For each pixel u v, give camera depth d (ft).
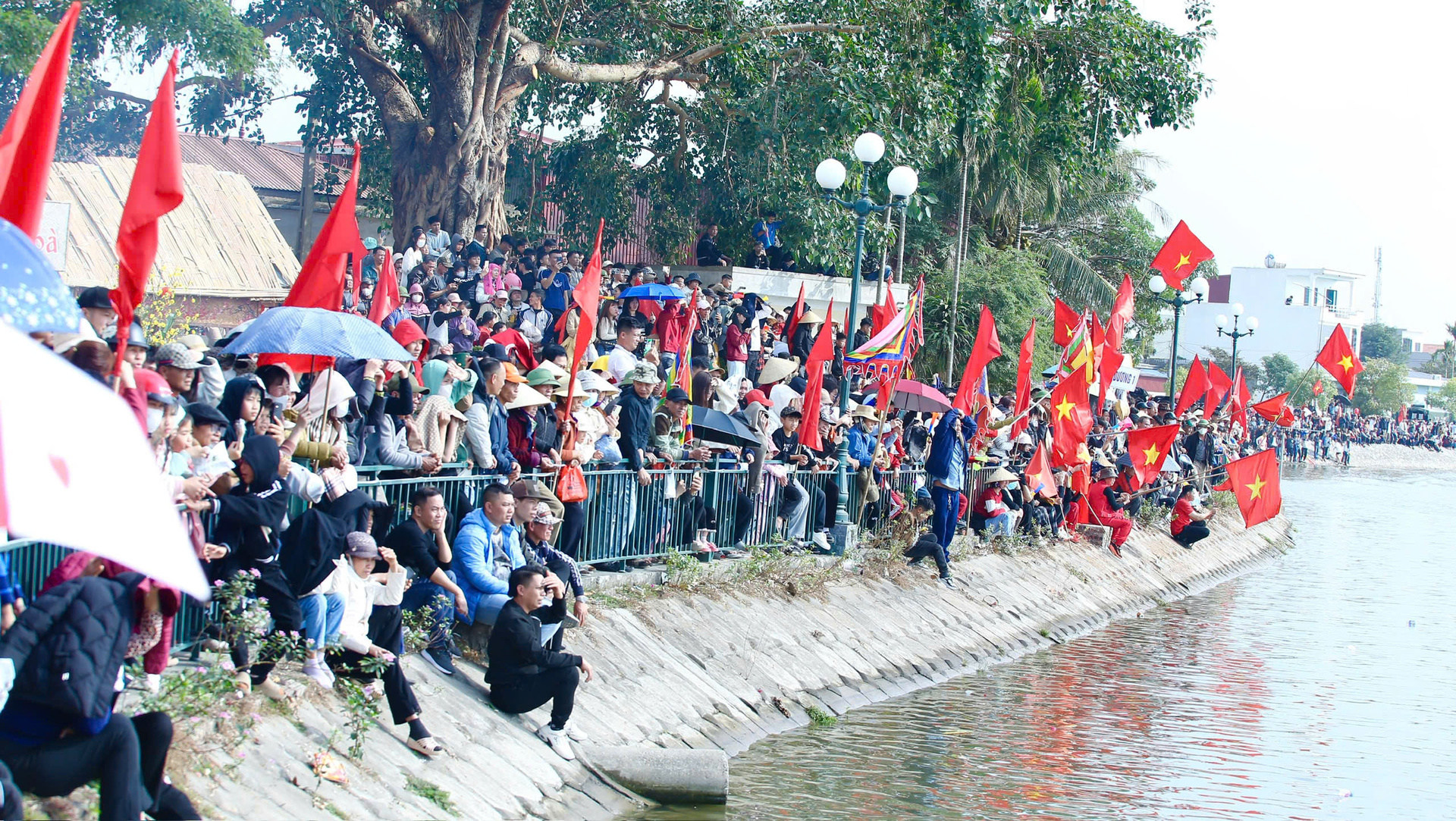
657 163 116.88
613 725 39.55
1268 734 52.13
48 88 24.03
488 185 94.48
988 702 53.88
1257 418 221.05
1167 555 95.45
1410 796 44.68
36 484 13.82
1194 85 107.96
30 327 22.63
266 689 30.25
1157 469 87.61
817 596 56.70
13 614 22.30
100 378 24.20
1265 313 310.24
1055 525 84.58
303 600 31.14
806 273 114.83
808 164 96.37
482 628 37.99
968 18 95.91
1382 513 163.43
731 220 112.16
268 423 33.53
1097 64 106.32
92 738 20.77
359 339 35.17
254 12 94.17
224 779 26.48
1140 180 165.48
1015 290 133.39
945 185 133.69
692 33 100.89
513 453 43.96
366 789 29.32
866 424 65.72
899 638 58.13
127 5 76.18
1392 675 65.36
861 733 47.21
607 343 68.80
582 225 118.42
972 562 71.61
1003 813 39.32
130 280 25.70
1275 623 79.92
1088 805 40.91
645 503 50.06
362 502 32.81
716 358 76.23
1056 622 71.26
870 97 95.20
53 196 84.79
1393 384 315.58
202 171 100.48
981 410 76.33
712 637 48.52
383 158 112.88
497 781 33.14
